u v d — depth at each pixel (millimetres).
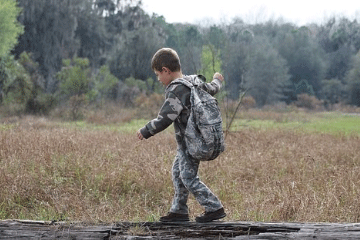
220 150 3402
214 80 3688
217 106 3451
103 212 5039
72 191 6219
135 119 27938
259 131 15461
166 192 6500
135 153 8648
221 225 3455
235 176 7629
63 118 26812
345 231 3127
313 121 29859
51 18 45719
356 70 67375
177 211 3613
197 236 3428
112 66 51156
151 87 43094
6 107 27844
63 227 3637
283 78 68062
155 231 3516
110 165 7484
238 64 61438
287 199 5543
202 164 8070
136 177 6883
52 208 5457
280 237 3203
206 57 23281
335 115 43094
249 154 9375
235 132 12570
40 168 6984
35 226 3666
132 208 5711
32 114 27688
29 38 44938
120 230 3551
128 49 50781
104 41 55688
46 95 28594
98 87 36469
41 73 44594
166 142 11156
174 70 3523
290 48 78625
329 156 9766
